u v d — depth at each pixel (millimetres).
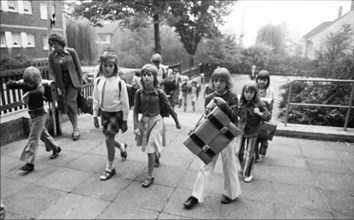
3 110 5551
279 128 5691
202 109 12094
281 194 3410
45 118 4098
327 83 7066
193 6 19344
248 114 3514
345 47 8352
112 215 2982
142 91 3434
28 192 3459
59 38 4996
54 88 4676
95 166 4211
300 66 15766
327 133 5395
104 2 12508
